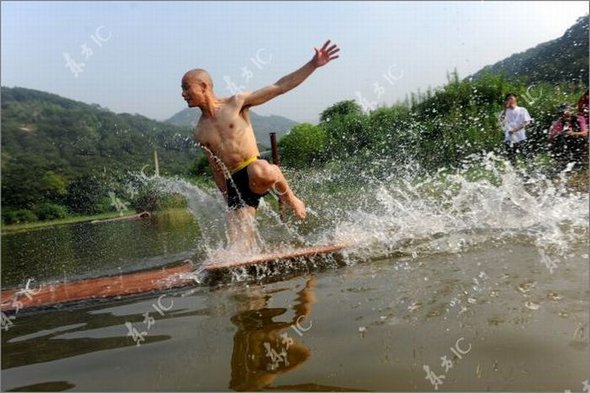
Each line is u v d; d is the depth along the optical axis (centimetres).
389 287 301
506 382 178
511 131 912
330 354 211
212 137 477
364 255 398
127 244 680
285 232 557
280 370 200
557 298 254
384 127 1359
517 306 248
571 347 202
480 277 301
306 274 363
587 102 866
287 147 1308
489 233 424
